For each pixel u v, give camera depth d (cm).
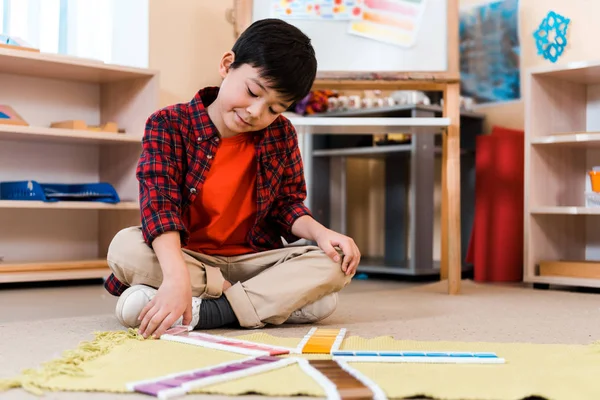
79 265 232
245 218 139
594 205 227
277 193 144
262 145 136
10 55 209
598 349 103
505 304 181
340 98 276
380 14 211
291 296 127
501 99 282
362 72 210
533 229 235
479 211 255
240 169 135
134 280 125
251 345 102
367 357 94
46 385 79
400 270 254
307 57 119
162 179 124
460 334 127
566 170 250
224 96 120
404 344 109
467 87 293
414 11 210
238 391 77
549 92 243
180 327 116
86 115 257
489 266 252
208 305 125
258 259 139
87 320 141
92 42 252
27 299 190
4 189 233
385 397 74
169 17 254
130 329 114
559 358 98
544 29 267
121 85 250
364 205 309
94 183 237
